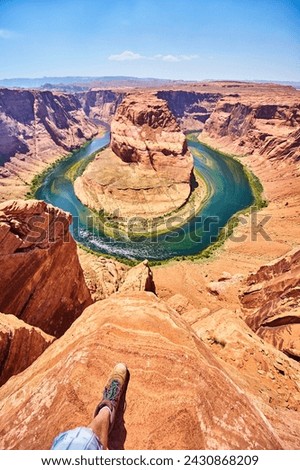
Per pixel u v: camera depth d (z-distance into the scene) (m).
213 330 15.38
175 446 4.68
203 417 5.11
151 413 5.06
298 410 9.54
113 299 8.86
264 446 4.96
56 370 6.47
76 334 7.99
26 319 16.23
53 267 17.56
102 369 5.82
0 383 10.19
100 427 4.35
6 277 14.90
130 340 6.54
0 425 5.62
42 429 5.08
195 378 5.70
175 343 6.58
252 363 12.18
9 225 14.77
